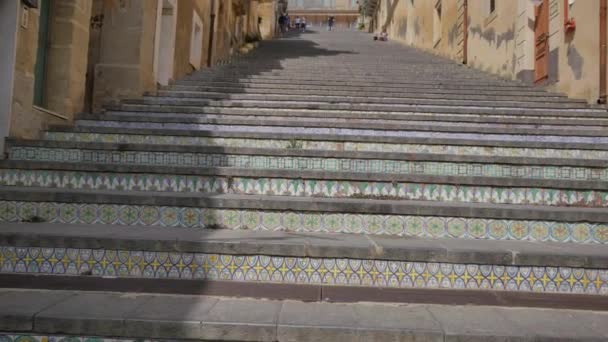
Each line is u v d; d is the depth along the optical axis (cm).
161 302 251
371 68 1180
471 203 417
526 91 883
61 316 224
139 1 783
